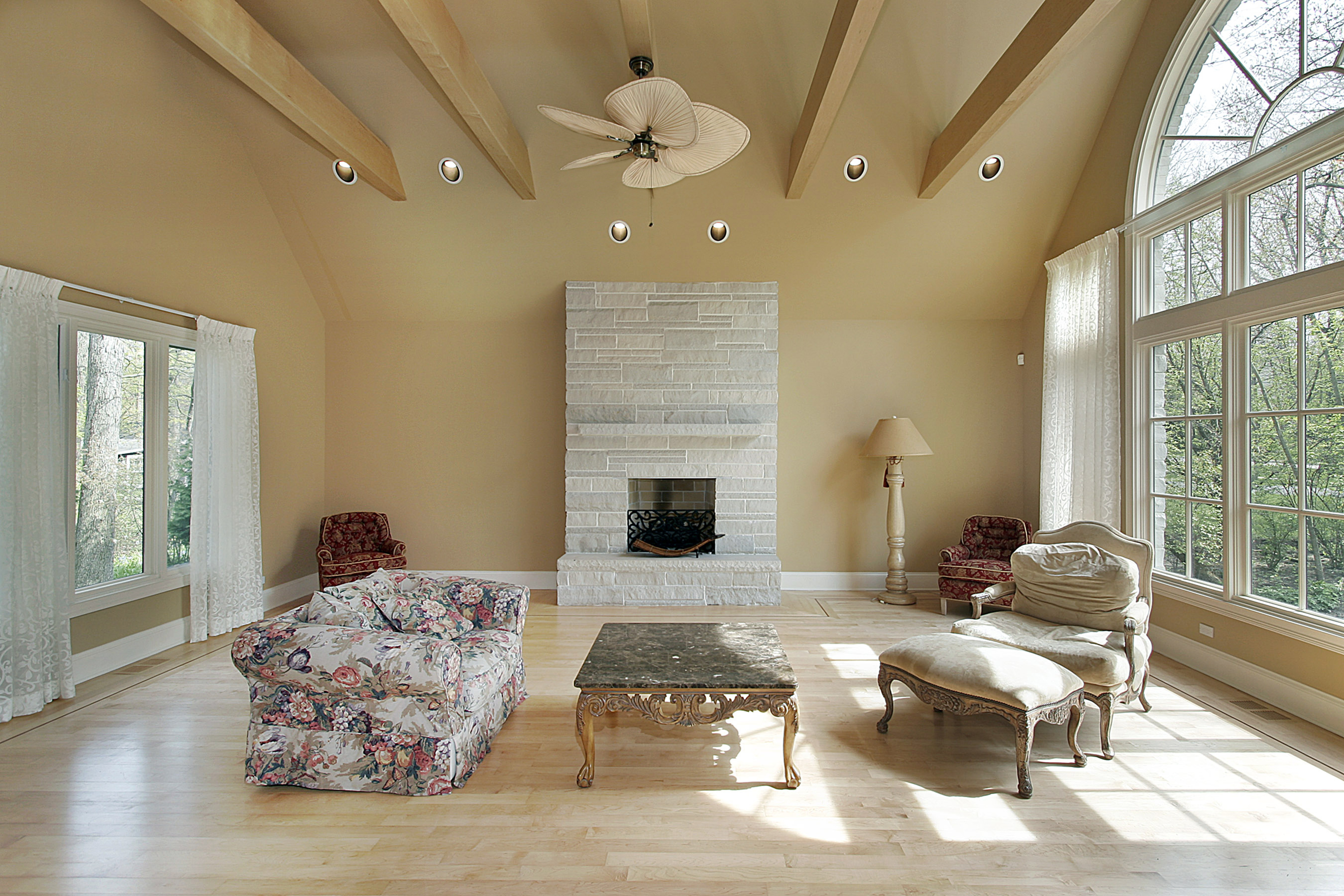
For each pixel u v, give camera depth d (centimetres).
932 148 460
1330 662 293
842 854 207
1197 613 372
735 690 245
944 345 582
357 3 378
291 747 246
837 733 296
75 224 351
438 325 591
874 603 537
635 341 556
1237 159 347
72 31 326
